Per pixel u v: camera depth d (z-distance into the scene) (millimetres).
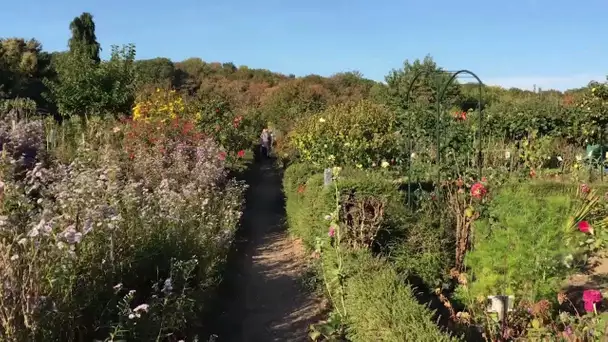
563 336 3230
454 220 5926
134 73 16375
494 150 10867
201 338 4453
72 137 11219
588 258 5801
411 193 7785
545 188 9508
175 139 10445
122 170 7766
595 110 14188
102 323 3205
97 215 3486
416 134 10594
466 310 4637
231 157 13250
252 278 6555
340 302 4727
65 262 2951
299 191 8523
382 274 4352
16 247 2764
